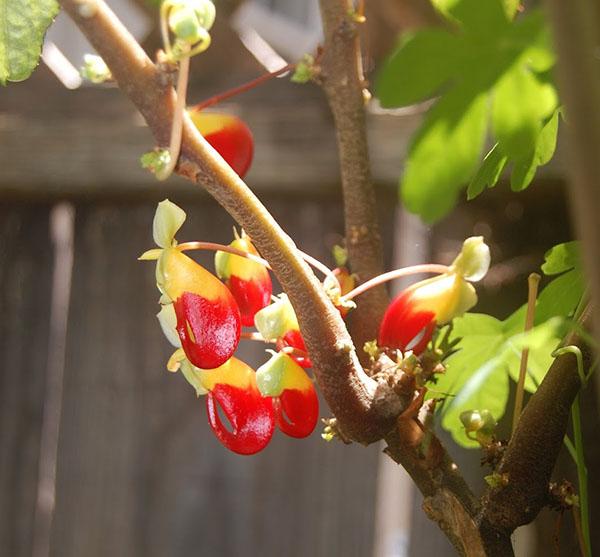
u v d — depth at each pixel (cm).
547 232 69
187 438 76
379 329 44
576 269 45
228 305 40
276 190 72
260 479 75
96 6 39
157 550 75
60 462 78
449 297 42
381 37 68
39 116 76
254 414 41
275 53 74
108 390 77
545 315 46
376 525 73
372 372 42
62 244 79
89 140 75
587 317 42
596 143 31
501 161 42
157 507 76
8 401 79
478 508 42
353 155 45
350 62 45
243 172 44
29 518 78
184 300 40
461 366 48
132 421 77
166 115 39
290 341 42
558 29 31
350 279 44
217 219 75
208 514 75
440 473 42
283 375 41
